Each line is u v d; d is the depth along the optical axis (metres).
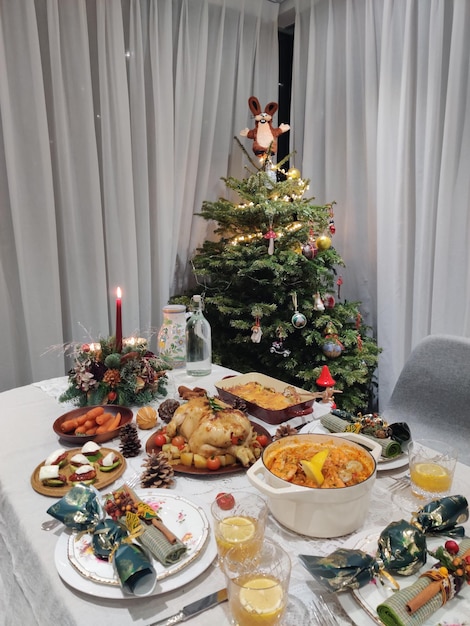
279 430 1.02
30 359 2.20
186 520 0.76
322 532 0.73
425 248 2.22
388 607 0.55
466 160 2.03
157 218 2.53
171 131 2.50
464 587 0.62
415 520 0.72
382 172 2.38
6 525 0.82
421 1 2.13
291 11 2.86
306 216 2.17
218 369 1.60
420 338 2.30
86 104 2.20
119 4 2.23
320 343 2.17
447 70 2.10
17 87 2.04
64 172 2.19
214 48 2.66
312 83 2.74
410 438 0.97
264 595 0.55
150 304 2.55
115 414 1.19
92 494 0.76
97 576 0.64
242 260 2.22
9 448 1.04
